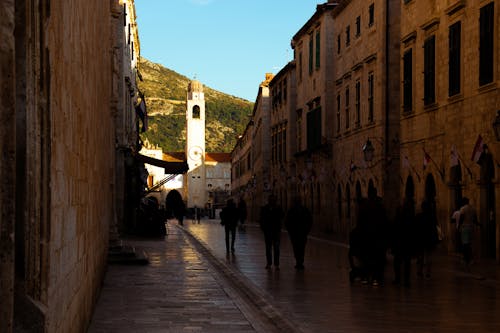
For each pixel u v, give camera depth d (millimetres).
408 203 17047
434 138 29078
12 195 3834
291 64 60750
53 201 5586
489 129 24047
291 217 21312
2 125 3746
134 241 36875
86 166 9922
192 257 25875
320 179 46562
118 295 14805
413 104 31688
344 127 44031
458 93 26516
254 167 90062
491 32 23891
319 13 48750
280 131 66125
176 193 141250
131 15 50625
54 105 5582
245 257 26328
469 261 20875
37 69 4660
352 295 15094
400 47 33844
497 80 23531
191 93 142875
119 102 38812
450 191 27344
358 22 41125
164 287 16281
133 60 56062
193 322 11445
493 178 24344
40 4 4805
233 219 29031
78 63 8148
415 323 11539
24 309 4570
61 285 6344
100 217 15562
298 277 18812
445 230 27703
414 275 19531
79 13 8250
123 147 38812
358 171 40750
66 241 6828
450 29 27266
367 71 38969
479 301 14219
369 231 16844
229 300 14148
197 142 142375
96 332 10398
